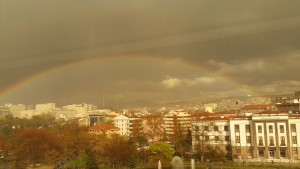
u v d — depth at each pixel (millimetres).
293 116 148750
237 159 149125
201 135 162125
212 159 146750
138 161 145875
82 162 147250
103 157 144000
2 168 148250
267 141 149125
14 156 169625
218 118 168625
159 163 125312
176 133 180625
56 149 169500
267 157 148250
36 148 163125
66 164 149750
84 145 167750
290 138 146375
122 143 146250
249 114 171375
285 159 144250
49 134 182750
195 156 153125
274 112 160250
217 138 164750
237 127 157000
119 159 139000
